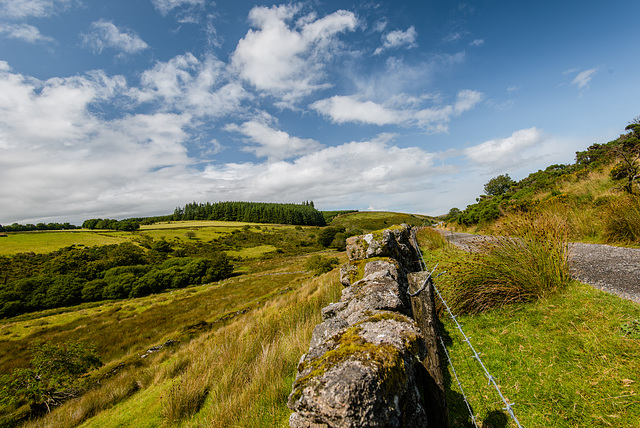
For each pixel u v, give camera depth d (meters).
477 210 20.73
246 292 32.09
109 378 11.70
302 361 1.82
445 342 3.64
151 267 52.31
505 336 3.31
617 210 6.54
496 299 3.98
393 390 1.41
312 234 108.81
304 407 1.40
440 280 4.89
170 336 18.78
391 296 2.77
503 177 36.81
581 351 2.67
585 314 3.14
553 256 4.05
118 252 59.88
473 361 3.10
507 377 2.70
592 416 2.05
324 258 40.03
